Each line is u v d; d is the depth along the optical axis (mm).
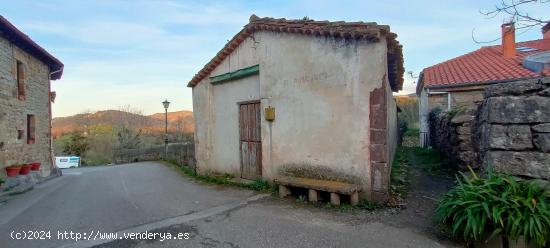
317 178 6172
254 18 7168
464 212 3668
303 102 6371
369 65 5480
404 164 9500
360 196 5613
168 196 7133
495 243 3463
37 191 8969
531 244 3291
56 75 14523
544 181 3777
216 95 9078
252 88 7762
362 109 5578
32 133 11703
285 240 4148
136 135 28516
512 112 4145
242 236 4332
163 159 18594
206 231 4574
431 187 6543
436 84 12492
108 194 7785
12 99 9898
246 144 8000
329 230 4438
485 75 12000
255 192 6906
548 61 10281
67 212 6008
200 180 9141
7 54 9609
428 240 3982
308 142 6316
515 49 14156
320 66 6102
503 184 3754
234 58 8039
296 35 6445
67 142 28031
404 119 21609
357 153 5652
